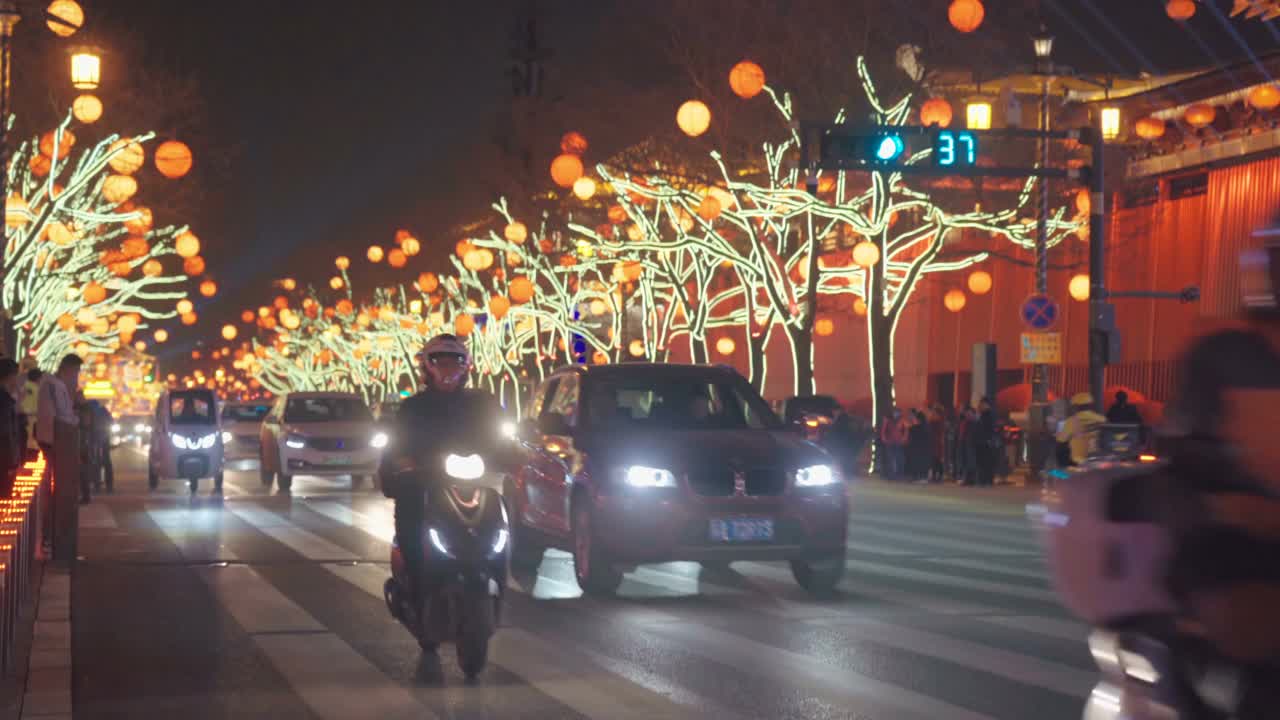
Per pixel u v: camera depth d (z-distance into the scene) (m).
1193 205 37.38
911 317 53.06
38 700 8.04
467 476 8.70
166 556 16.72
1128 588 3.93
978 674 8.91
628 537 12.62
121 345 59.00
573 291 53.91
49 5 24.55
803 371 36.50
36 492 15.09
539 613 11.92
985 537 19.23
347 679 8.89
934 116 25.17
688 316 40.78
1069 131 25.30
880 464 36.94
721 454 12.89
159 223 39.69
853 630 10.82
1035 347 27.56
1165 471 3.88
